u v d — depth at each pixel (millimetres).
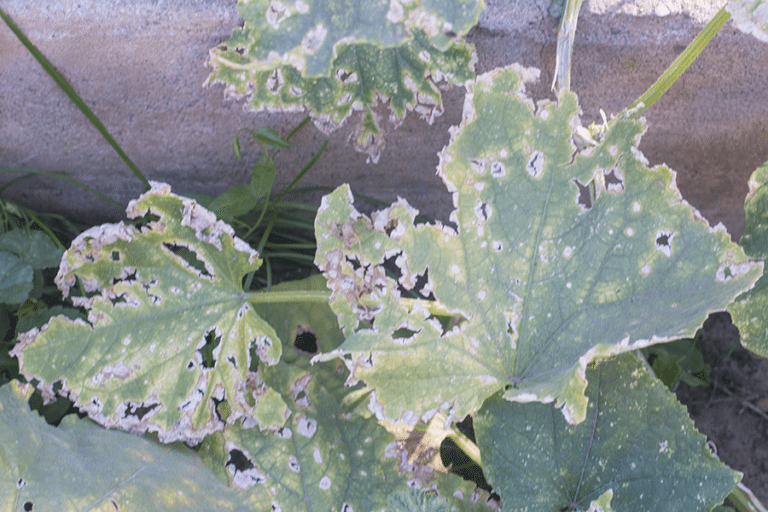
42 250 697
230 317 661
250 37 648
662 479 640
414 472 670
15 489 602
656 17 653
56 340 641
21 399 630
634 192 628
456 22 577
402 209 635
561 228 637
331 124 681
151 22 654
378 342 637
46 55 670
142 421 645
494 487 647
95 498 612
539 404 653
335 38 581
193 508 628
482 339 646
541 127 626
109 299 650
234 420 656
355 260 649
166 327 653
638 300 631
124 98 695
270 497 649
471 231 639
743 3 591
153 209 639
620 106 695
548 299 644
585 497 648
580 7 651
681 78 681
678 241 624
